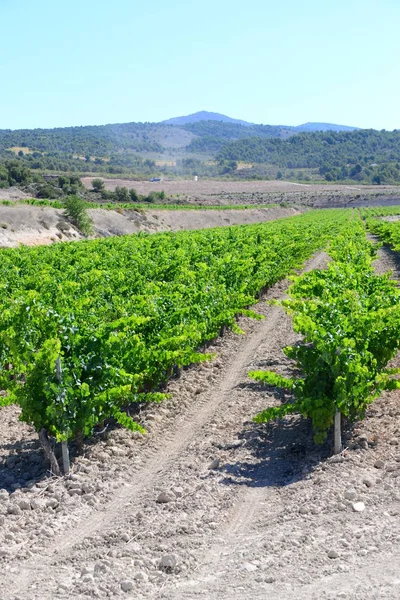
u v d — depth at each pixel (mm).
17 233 53094
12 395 9695
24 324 10461
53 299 15156
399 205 159750
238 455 10312
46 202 68688
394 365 15039
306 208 151750
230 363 16312
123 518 8281
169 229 83125
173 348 12578
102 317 14828
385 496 8273
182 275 19078
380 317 10898
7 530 7926
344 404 9922
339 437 10008
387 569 6391
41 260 27297
